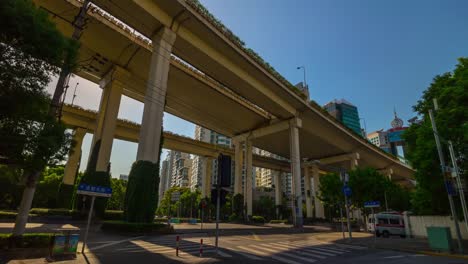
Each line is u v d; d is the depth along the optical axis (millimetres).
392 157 74500
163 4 27547
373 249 16375
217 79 37812
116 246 13859
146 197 23234
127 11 26656
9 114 9055
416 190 23109
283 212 79062
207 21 30359
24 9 8898
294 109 48250
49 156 9922
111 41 31609
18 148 9242
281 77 42094
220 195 11672
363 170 36688
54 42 9711
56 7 26469
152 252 12219
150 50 32906
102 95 36688
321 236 26797
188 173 140750
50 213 29109
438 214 24016
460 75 17062
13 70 8906
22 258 9555
